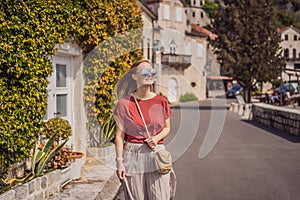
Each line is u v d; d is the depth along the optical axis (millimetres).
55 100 8039
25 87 5848
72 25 7289
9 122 5633
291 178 8023
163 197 4840
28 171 6598
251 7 32500
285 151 11344
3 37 5570
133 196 4895
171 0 45844
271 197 6688
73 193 6609
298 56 50500
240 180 7965
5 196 4871
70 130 7445
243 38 32406
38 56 6098
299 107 27172
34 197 5734
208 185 7637
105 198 6332
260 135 15250
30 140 6086
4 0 5590
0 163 5742
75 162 7559
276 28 33156
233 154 11008
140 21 10547
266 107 19438
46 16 6371
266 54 32406
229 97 53719
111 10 8828
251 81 33281
